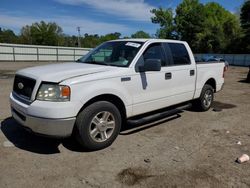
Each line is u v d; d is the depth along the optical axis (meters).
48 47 39.34
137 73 4.53
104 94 4.08
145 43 4.90
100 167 3.60
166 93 5.19
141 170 3.54
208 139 4.77
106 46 5.27
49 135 3.64
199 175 3.43
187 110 6.94
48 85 3.66
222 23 59.19
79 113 3.86
